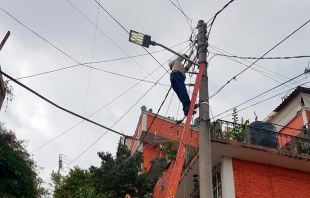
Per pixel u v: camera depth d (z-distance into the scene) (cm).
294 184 1027
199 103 790
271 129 1109
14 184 1084
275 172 1033
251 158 1016
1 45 1027
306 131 1309
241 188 973
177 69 849
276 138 1055
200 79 820
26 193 1129
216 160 1030
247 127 1046
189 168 1073
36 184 1339
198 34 905
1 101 1220
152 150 2184
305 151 1045
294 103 1695
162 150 1698
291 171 1052
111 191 1623
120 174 1638
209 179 692
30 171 1186
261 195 977
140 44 873
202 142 734
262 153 991
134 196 1647
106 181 1653
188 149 1123
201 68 841
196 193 1175
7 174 1099
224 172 984
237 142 967
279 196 990
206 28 915
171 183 679
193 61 885
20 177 1118
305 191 1023
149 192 1661
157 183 1583
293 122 1662
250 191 974
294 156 1000
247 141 1039
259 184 995
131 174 1647
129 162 1683
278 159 1015
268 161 1028
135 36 870
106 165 1692
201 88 809
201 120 762
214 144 959
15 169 1112
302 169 1055
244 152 991
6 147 1152
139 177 1664
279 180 1020
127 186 1616
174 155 1598
